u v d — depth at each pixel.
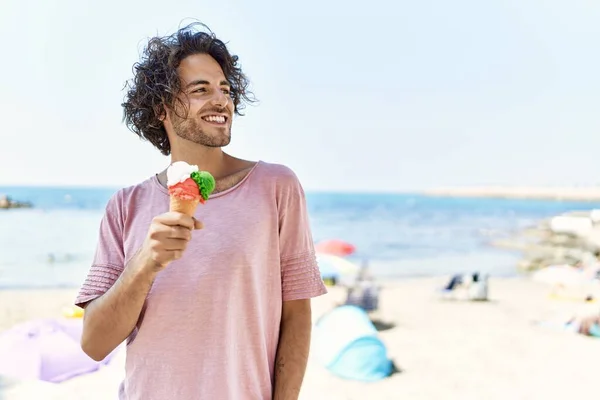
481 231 38.25
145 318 1.72
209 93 1.86
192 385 1.68
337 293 13.15
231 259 1.73
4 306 13.53
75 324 6.78
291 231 1.90
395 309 12.13
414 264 24.31
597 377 7.73
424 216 51.38
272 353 1.85
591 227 18.91
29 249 27.53
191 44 1.90
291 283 1.88
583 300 12.48
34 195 68.44
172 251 1.50
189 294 1.70
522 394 7.12
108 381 7.29
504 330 10.27
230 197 1.82
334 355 7.59
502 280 17.36
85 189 83.19
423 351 8.91
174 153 1.97
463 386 7.36
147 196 1.89
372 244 32.19
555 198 82.12
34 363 6.00
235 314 1.73
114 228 1.91
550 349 9.04
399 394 7.01
